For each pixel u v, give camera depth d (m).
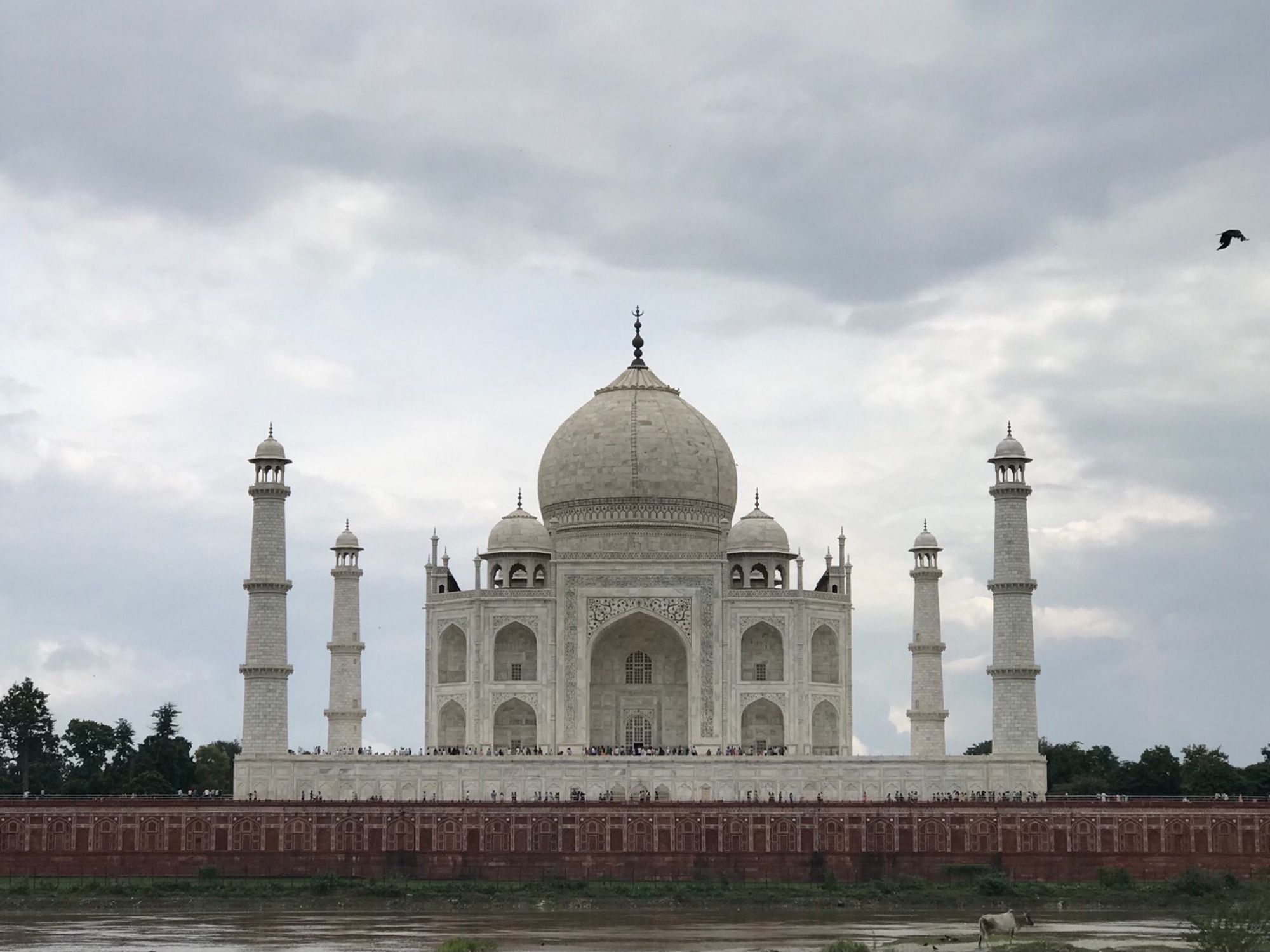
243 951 162.88
